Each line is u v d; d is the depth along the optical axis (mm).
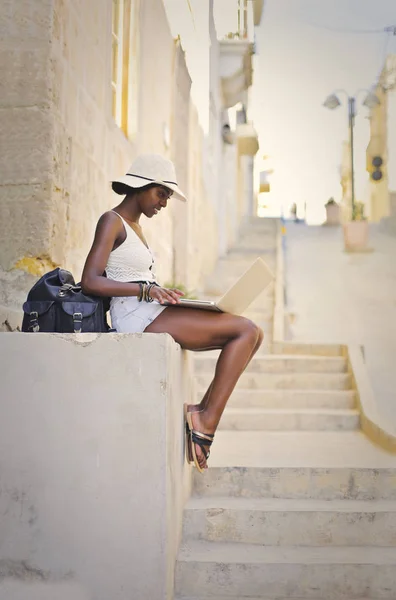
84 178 4219
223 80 11547
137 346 2486
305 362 6188
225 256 11516
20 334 2514
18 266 3518
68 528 2455
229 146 12578
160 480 2451
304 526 3561
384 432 4641
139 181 2982
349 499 3906
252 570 3174
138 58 5887
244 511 3564
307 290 10609
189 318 2979
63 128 3768
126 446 2463
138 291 2781
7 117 3566
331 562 3205
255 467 3941
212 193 10461
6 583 2453
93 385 2486
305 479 3928
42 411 2488
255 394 5633
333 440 4898
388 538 3564
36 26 3574
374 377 7730
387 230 14453
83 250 4207
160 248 6879
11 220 3537
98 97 4590
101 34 4688
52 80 3582
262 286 2932
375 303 10102
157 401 2469
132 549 2441
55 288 2775
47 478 2469
